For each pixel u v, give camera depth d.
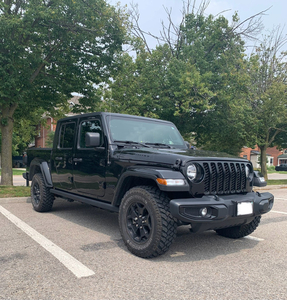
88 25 9.62
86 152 4.78
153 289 2.72
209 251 3.95
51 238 4.33
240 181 3.93
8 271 3.09
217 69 13.58
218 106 13.18
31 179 6.92
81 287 2.73
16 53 8.79
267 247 4.21
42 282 2.83
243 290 2.75
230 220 3.53
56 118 14.12
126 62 12.07
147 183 3.83
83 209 6.72
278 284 2.90
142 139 4.71
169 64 12.82
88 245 4.02
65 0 8.98
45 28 9.35
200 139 16.69
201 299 2.55
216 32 13.40
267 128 15.44
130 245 3.66
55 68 11.05
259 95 15.40
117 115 4.73
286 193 12.20
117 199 4.04
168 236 3.33
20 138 32.47
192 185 3.45
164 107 12.94
